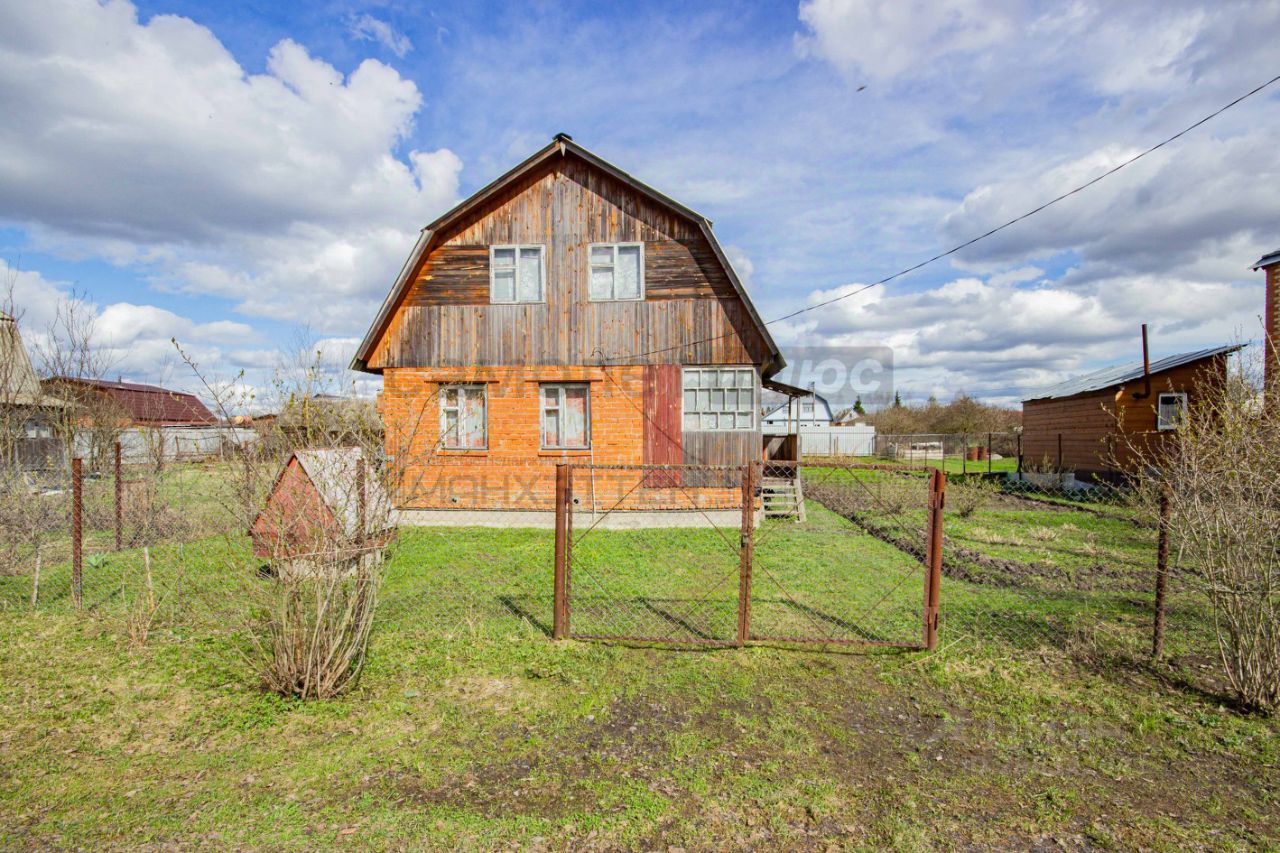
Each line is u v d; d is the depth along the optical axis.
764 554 10.12
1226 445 4.94
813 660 5.65
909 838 3.28
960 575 8.80
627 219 13.58
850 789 3.74
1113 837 3.31
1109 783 3.82
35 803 3.58
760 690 5.07
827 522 13.65
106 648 5.95
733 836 3.30
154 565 8.83
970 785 3.79
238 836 3.28
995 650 5.84
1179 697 4.90
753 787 3.73
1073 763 4.04
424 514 13.41
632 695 4.98
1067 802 3.62
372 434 5.48
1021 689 5.05
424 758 4.06
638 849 3.20
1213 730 4.41
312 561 4.93
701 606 7.28
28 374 14.37
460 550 10.44
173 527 10.88
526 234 13.76
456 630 6.38
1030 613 6.94
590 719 4.59
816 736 4.36
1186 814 3.52
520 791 3.70
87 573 8.63
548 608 7.19
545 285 13.70
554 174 13.73
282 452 5.09
